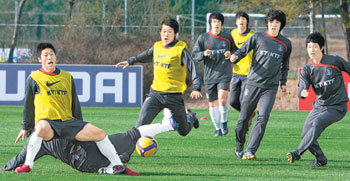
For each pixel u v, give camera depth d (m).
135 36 61.25
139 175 16.27
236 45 28.58
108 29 62.53
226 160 20.41
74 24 61.59
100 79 47.00
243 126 21.02
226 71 28.00
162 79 20.02
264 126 20.41
